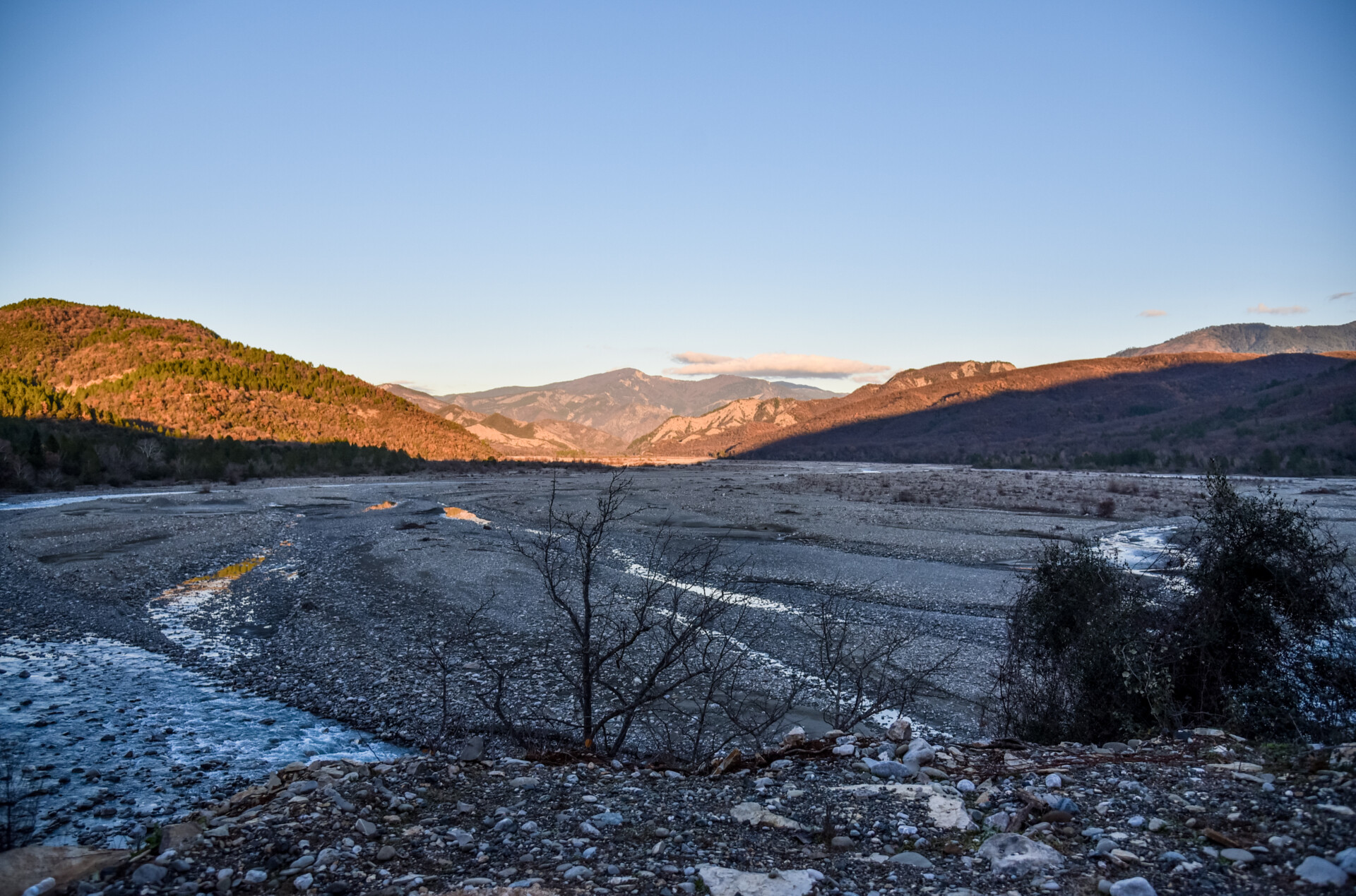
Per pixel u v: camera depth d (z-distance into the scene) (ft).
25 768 29.01
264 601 65.51
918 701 41.24
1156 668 24.09
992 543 97.50
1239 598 24.31
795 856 13.44
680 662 46.39
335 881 12.56
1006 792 15.85
